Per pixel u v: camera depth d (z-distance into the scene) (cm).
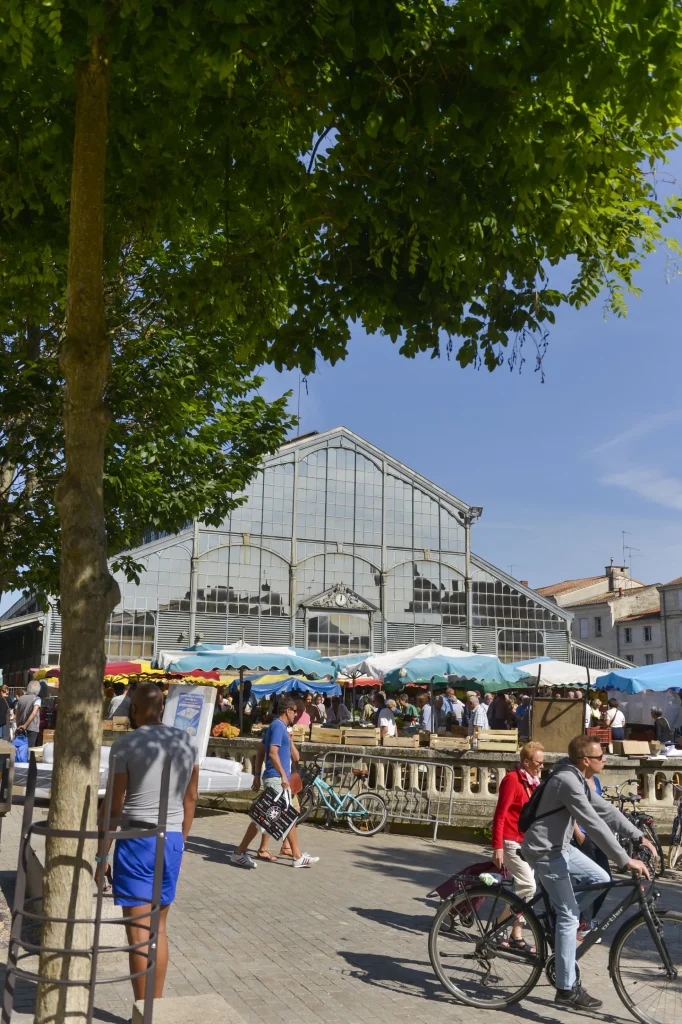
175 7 425
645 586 6538
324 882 909
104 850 341
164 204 653
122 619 3616
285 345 671
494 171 512
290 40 454
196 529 3800
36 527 1059
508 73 433
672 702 3122
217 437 1275
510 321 613
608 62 409
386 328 645
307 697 2484
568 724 1339
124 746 453
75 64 440
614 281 620
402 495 4275
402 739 1446
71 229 421
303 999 542
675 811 1354
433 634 4191
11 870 841
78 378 405
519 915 554
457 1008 537
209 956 626
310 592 3991
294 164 604
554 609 4406
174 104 584
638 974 524
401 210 561
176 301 695
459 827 1339
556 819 546
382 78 471
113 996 522
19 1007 484
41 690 2391
